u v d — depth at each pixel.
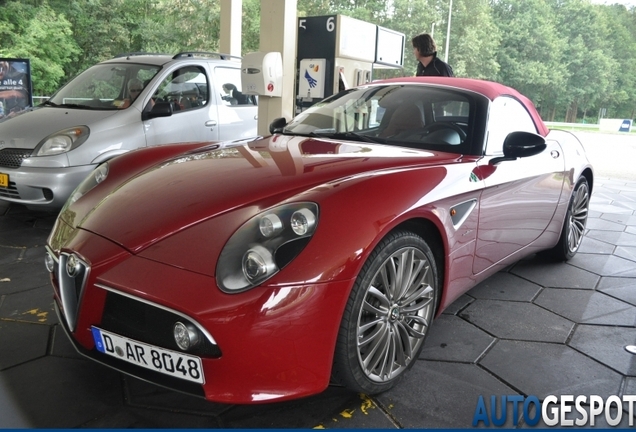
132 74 4.63
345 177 1.82
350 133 2.57
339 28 5.37
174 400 1.78
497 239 2.47
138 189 1.90
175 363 1.51
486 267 2.47
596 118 32.88
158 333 1.52
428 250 1.93
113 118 4.12
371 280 1.67
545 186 2.87
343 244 1.57
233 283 1.46
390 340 1.83
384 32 6.19
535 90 32.44
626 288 3.05
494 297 2.84
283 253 1.52
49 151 3.73
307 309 1.50
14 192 3.76
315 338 1.53
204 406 1.75
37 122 4.00
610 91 32.94
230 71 5.25
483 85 2.71
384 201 1.73
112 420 1.66
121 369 1.62
